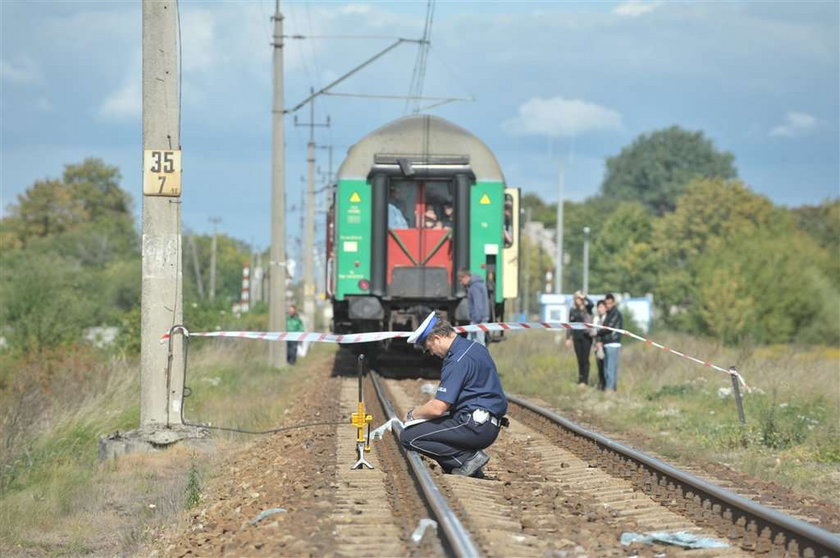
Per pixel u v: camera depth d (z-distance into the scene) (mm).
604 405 73688
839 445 51500
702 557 28203
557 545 28750
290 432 57562
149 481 48531
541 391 85562
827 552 27641
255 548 28672
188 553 30672
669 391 77188
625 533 30766
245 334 46250
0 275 128625
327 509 33250
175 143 55906
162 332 55750
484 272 88875
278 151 119062
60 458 55719
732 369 57500
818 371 85875
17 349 115250
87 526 40406
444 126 89938
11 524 40250
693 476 37844
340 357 129250
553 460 47469
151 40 55750
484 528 29812
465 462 40031
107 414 65812
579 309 86625
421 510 32438
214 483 45625
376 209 88562
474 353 39875
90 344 119312
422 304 90688
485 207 89125
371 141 89500
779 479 44188
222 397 82625
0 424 62250
